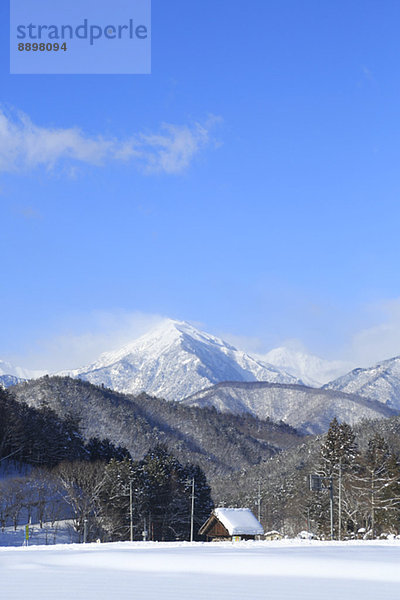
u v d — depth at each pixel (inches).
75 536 4001.0
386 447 4522.6
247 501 6274.6
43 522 4229.8
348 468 4311.0
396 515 3654.0
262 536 3786.9
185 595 800.9
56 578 978.1
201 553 1461.6
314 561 1232.8
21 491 4687.5
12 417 5615.2
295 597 784.3
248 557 1325.0
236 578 968.9
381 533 3757.4
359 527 3858.3
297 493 5354.3
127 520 4153.5
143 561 1242.0
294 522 5329.7
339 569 1093.1
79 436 6402.6
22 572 1072.8
